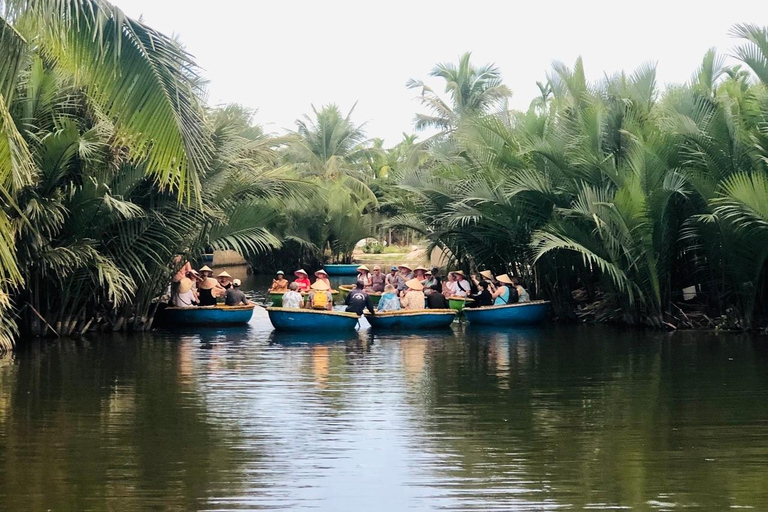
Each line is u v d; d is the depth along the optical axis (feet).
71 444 33.81
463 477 29.68
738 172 65.46
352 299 75.31
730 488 28.35
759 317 70.64
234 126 71.26
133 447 33.45
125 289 69.72
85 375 49.42
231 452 32.73
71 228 62.54
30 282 64.49
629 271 72.59
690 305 76.23
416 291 78.13
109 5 29.66
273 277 153.89
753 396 43.21
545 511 26.27
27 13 30.09
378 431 36.01
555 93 82.17
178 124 30.60
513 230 79.51
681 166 69.21
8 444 33.76
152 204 66.69
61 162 57.62
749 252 66.18
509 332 72.23
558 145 74.79
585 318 81.10
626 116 74.13
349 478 29.53
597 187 73.61
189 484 28.78
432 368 52.29
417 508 26.53
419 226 100.48
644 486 28.63
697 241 72.74
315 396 43.37
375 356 57.57
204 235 71.56
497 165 79.82
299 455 32.40
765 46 67.31
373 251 197.67
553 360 55.57
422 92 172.65
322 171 185.37
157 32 30.60
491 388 45.68
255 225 73.51
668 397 43.04
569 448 33.37
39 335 66.80
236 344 63.82
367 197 173.47
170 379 48.14
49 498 27.27
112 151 60.70
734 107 67.67
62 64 31.83
